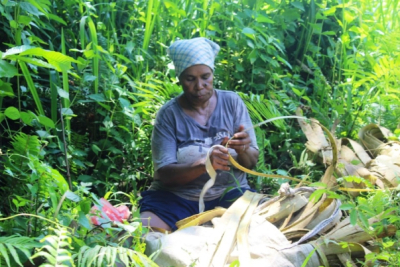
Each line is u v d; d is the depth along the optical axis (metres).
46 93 3.93
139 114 4.12
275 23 4.93
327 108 4.56
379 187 3.35
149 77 4.11
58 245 1.93
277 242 2.56
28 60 2.55
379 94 4.84
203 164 3.01
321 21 5.32
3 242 2.02
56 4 4.27
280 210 2.86
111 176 3.73
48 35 4.06
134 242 2.49
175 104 3.28
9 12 3.49
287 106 4.64
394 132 4.14
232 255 2.48
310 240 2.67
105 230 2.43
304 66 5.02
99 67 3.95
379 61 4.71
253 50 4.45
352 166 3.52
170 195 3.21
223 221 2.67
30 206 2.56
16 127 3.79
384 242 2.55
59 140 3.61
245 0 4.88
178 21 4.64
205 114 3.27
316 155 3.93
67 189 2.53
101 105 3.82
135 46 4.46
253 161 3.23
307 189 2.99
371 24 5.30
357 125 4.46
